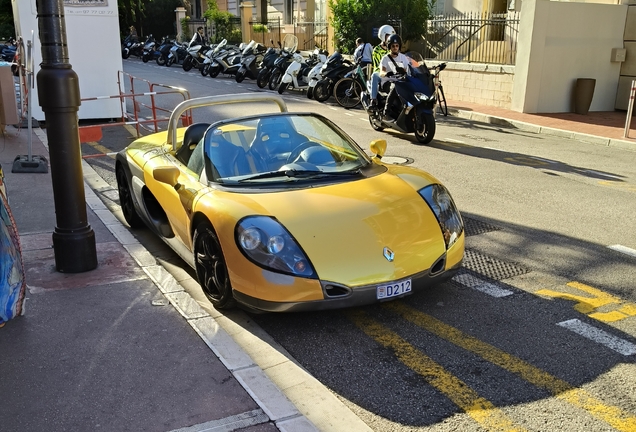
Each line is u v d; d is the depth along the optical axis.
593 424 2.98
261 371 3.33
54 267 4.81
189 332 3.76
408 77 10.63
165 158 5.46
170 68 28.33
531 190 7.59
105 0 12.20
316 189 4.32
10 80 9.98
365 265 3.77
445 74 17.41
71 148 4.57
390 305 4.36
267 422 2.88
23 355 3.49
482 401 3.19
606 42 15.24
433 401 3.21
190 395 3.09
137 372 3.31
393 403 3.20
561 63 14.88
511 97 15.19
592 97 14.95
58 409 2.98
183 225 4.70
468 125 13.52
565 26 14.66
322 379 3.45
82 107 12.55
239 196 4.20
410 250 3.93
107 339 3.67
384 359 3.64
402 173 4.74
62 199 4.61
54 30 4.33
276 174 4.51
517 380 3.38
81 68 12.35
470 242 5.69
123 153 6.18
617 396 3.21
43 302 4.18
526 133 12.59
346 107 15.43
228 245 3.93
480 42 17.45
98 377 3.26
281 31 28.41
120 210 6.89
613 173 8.63
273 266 3.74
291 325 4.11
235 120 4.96
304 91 19.28
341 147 5.00
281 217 3.93
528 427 2.96
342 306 3.74
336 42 21.52
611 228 6.05
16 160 8.05
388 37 11.34
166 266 5.27
